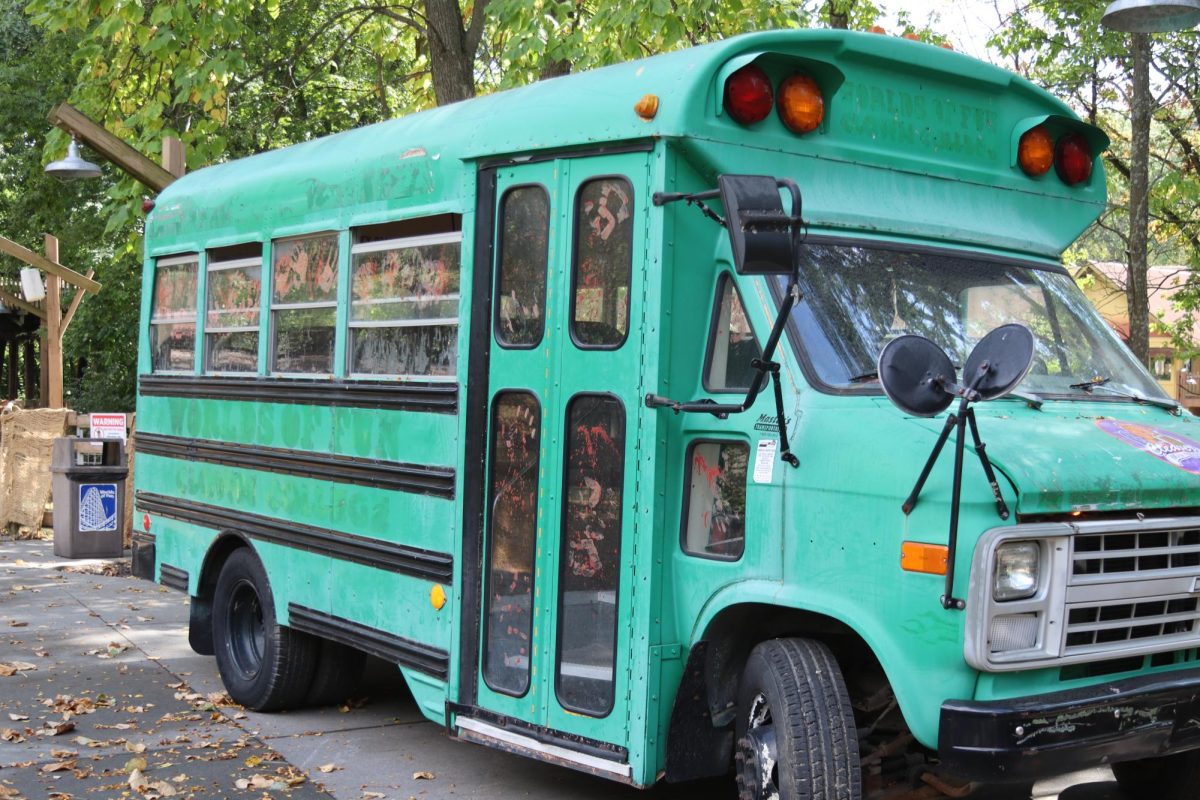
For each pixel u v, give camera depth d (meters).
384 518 6.04
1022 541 3.94
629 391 4.79
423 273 5.87
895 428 4.19
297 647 7.00
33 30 23.33
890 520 4.06
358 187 6.34
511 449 5.28
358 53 19.14
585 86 5.14
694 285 4.78
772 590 4.38
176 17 11.42
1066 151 5.56
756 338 4.60
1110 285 15.65
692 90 4.63
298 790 5.84
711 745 4.79
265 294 7.14
